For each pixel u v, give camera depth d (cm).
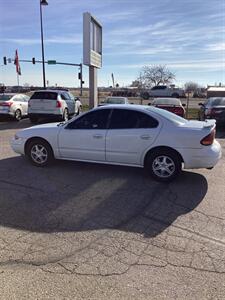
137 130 667
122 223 461
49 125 777
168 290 310
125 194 582
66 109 1755
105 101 1897
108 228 443
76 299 294
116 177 688
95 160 713
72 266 347
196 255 374
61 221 462
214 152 641
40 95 1656
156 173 660
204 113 1650
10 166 765
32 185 623
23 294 300
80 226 447
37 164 764
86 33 1552
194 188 622
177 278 329
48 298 295
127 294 302
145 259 364
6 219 465
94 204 531
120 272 338
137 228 445
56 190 596
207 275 335
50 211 497
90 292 304
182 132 640
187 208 521
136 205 530
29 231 429
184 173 727
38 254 370
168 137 645
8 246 388
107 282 320
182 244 400
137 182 655
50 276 328
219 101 1636
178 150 641
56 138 735
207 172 739
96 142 699
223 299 298
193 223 464
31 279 322
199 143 632
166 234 428
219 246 397
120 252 378
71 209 507
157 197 570
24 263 351
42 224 451
